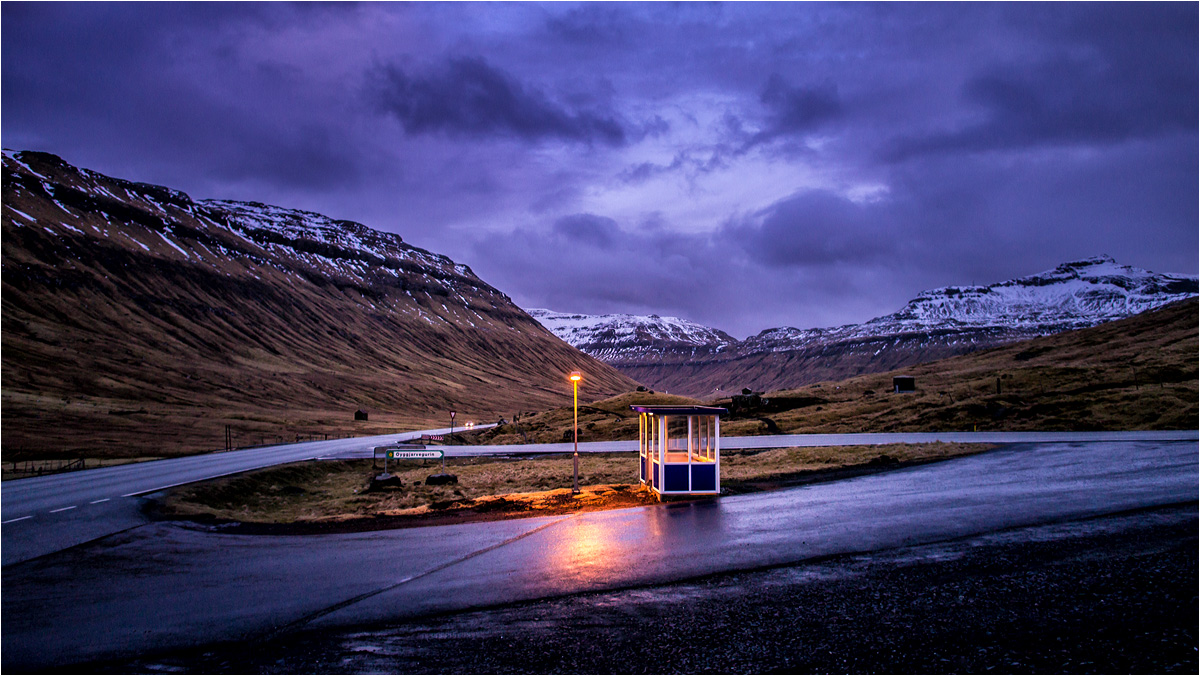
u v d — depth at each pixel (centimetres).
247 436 8394
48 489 3069
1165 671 901
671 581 1330
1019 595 1198
